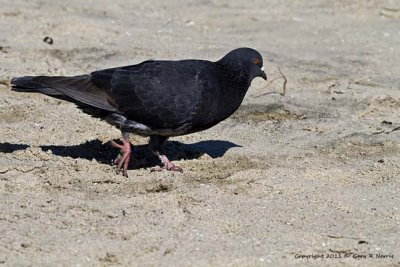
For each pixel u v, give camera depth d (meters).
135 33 20.81
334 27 22.45
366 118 15.96
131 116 12.92
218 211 11.59
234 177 12.86
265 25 22.55
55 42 19.42
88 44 19.47
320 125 15.48
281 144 14.60
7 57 17.98
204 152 14.19
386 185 12.80
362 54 20.12
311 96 17.06
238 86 13.41
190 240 10.67
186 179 12.85
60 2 23.08
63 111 15.55
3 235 10.59
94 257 10.17
